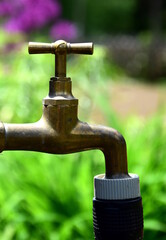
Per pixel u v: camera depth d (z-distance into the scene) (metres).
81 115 4.41
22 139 1.14
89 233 2.94
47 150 1.16
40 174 3.20
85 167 3.20
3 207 3.05
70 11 30.19
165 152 3.45
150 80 15.87
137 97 10.66
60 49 1.11
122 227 1.12
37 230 3.08
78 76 4.73
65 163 3.30
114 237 1.12
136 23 30.77
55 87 1.15
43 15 6.71
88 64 4.86
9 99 4.38
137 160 3.42
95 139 1.17
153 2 28.14
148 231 3.06
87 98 4.45
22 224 3.07
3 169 3.26
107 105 3.63
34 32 6.75
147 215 3.08
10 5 6.98
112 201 1.13
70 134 1.16
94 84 4.80
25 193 3.12
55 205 3.13
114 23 31.19
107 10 31.17
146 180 3.13
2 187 3.18
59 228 3.08
